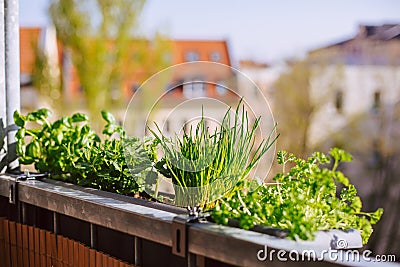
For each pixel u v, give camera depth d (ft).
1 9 5.82
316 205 3.38
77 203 4.49
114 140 5.11
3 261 5.57
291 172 3.82
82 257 4.62
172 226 3.57
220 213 3.46
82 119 5.73
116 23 18.40
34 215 5.44
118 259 4.35
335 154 3.21
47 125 5.74
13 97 5.98
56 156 5.56
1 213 5.83
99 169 4.92
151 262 4.25
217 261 3.54
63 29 18.39
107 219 4.17
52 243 4.99
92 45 18.40
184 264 3.96
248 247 3.09
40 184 5.19
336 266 2.72
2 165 5.87
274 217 3.45
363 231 3.48
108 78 18.58
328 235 3.26
